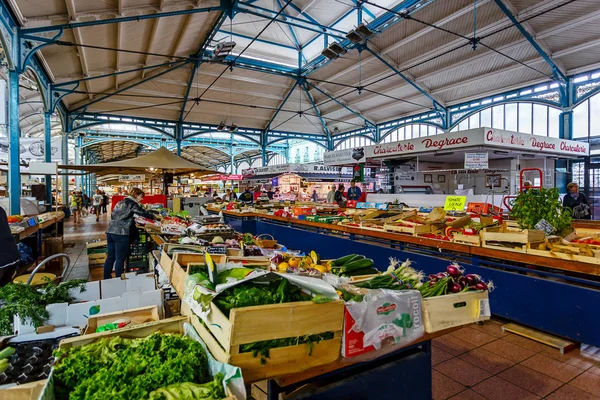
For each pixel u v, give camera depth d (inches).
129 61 491.2
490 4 390.0
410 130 723.4
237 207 414.6
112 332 58.8
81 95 595.5
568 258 111.4
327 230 251.9
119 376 46.6
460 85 553.6
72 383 47.8
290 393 59.0
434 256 165.0
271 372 50.7
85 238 383.6
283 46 593.6
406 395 69.8
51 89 474.6
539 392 92.8
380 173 519.8
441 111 631.2
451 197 223.5
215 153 1395.2
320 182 681.6
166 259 103.4
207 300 55.4
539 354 113.4
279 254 102.9
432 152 335.6
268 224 334.0
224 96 696.4
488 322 139.0
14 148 294.4
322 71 614.5
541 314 120.9
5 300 80.4
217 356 50.4
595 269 105.0
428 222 179.6
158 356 50.1
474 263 144.6
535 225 129.2
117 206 183.6
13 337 64.6
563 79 459.8
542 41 417.1
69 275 212.1
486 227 146.5
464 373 102.3
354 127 833.5
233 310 47.8
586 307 109.6
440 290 71.8
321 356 55.0
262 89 692.1
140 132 1010.1
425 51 502.3
